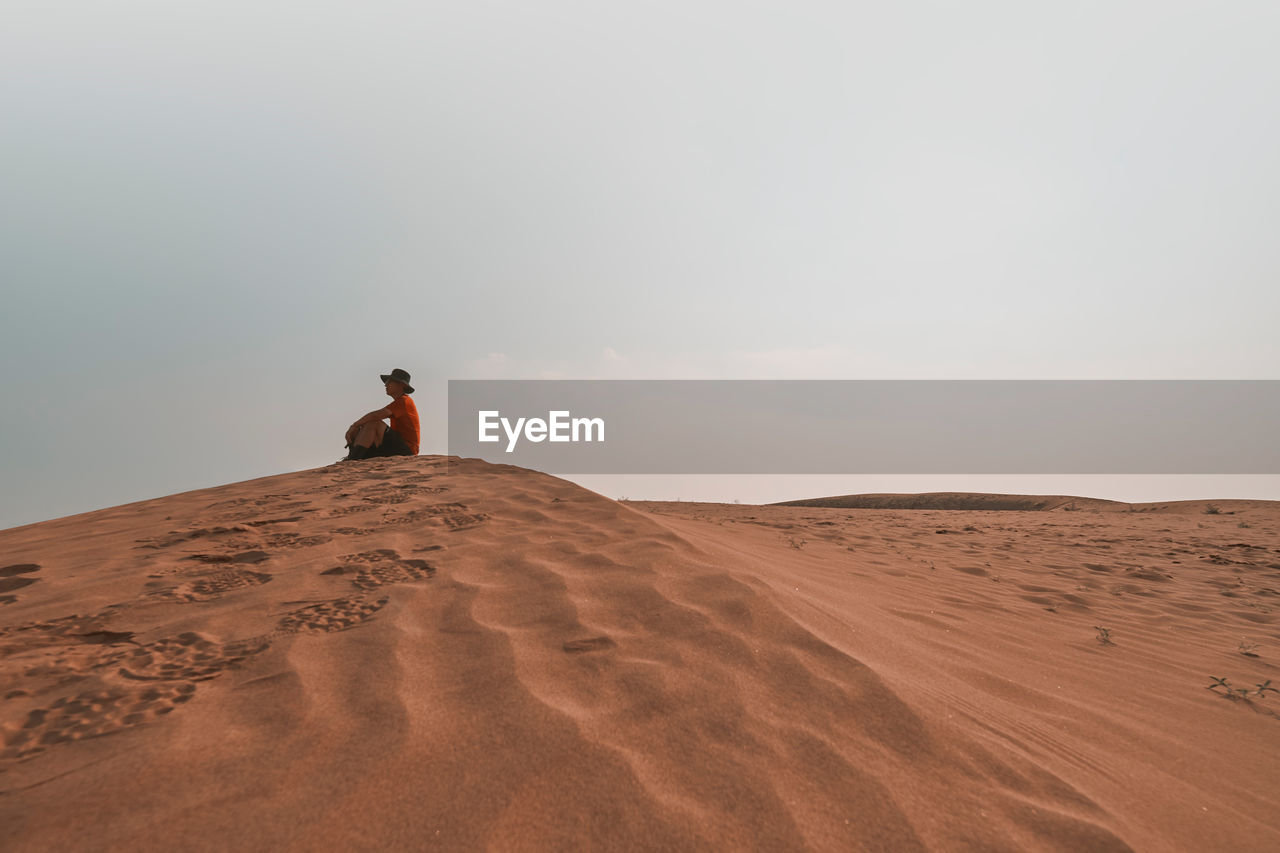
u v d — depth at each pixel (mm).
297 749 1854
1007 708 2566
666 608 2947
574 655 2496
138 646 2607
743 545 5406
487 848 1483
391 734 1930
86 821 1543
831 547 7227
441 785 1701
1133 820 1850
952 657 3186
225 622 2863
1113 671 3576
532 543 4074
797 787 1759
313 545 4152
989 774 1924
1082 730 2543
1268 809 2113
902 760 1930
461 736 1924
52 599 3191
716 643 2594
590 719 2029
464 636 2674
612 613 2916
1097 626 4719
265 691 2209
